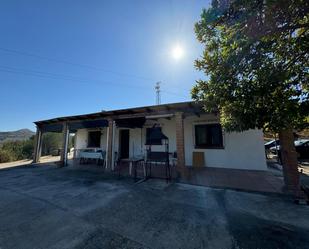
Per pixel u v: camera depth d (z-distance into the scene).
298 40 2.66
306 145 11.25
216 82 3.27
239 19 2.56
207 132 8.73
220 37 3.06
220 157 8.27
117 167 8.98
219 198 4.30
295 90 2.97
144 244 2.43
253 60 2.91
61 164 9.71
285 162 4.54
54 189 5.33
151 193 4.77
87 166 9.75
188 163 8.93
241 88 3.05
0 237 2.65
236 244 2.38
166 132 9.55
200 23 3.14
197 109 6.43
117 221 3.16
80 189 5.28
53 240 2.55
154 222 3.10
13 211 3.67
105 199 4.35
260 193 4.58
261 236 2.57
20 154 15.22
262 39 2.70
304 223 2.94
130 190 5.08
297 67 3.02
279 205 3.78
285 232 2.67
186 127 9.18
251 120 3.28
